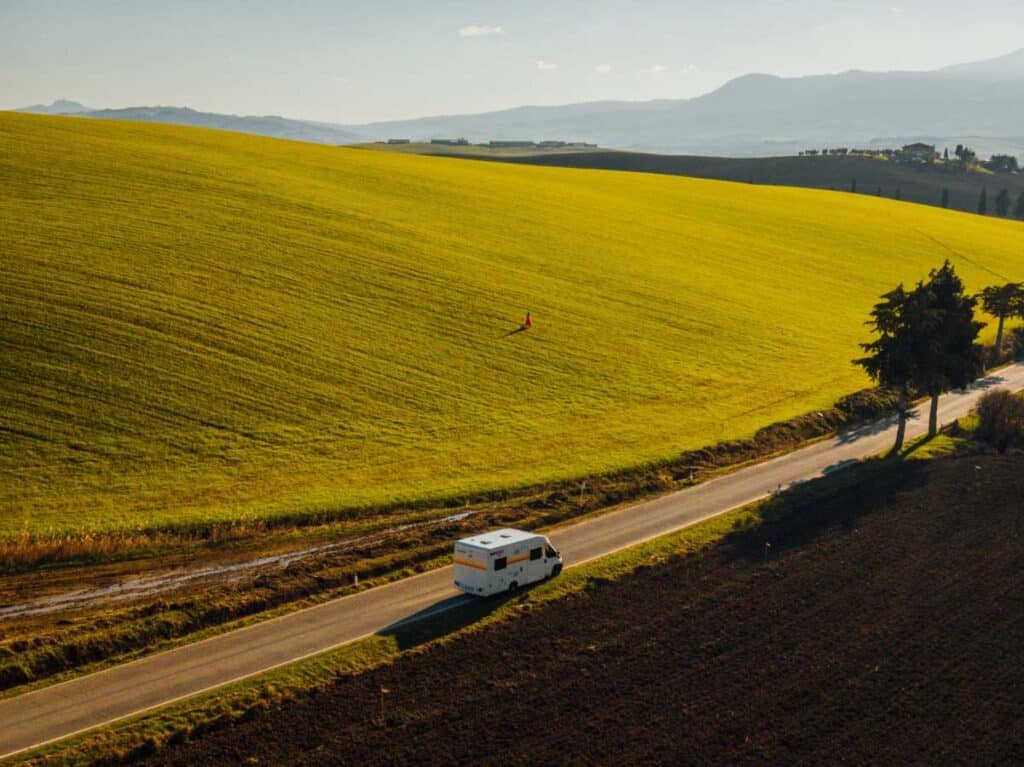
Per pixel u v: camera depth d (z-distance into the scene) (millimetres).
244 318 62188
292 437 49531
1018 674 30266
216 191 88250
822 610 34812
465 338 66875
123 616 32938
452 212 99750
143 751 25484
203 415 50000
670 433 56781
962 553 40500
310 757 25297
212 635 32719
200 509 41562
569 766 25016
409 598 35969
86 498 41344
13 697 28344
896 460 55500
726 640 32312
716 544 41719
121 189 83625
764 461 55188
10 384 49094
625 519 45125
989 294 86625
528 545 36750
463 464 49250
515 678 29625
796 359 74438
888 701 28516
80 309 58156
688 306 83188
